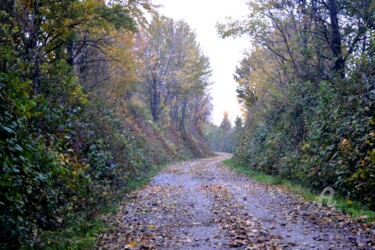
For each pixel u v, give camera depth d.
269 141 20.00
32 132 8.42
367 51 13.32
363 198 9.70
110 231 7.76
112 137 16.16
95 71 20.92
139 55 31.45
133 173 16.70
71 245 6.42
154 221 8.78
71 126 11.00
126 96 31.41
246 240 6.79
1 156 5.35
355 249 5.96
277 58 23.55
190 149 50.34
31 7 12.35
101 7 14.30
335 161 11.07
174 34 40.44
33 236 6.46
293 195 11.96
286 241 6.64
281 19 19.31
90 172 11.66
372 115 10.34
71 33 14.36
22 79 9.30
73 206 9.02
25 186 6.39
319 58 17.17
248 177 19.14
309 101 16.53
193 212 9.73
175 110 53.59
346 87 12.59
